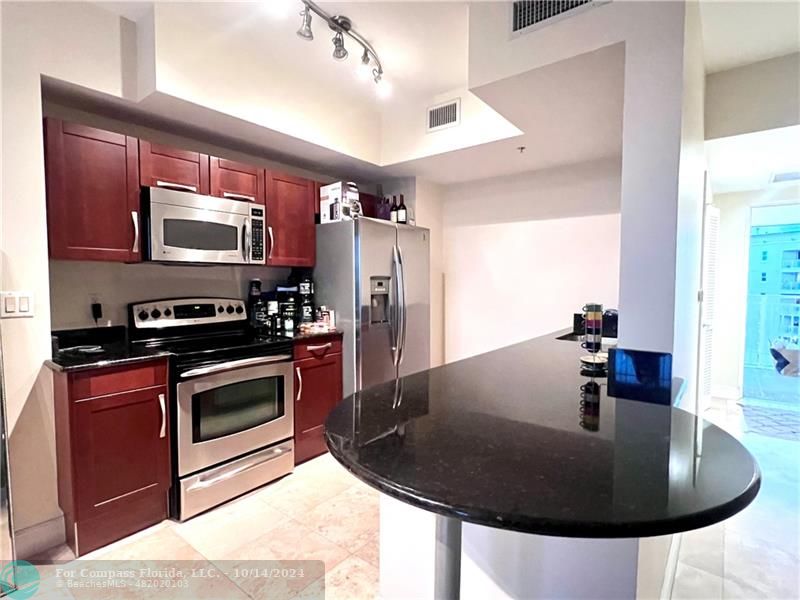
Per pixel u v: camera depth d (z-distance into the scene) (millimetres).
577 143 2764
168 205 2248
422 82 2746
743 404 4066
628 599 1096
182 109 2250
